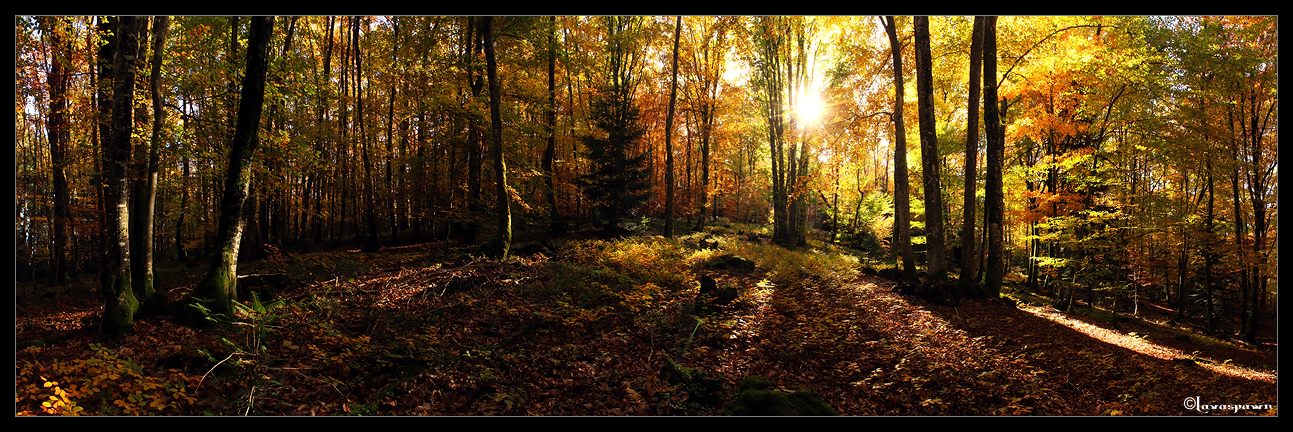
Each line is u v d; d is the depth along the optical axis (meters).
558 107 25.61
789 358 7.26
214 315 7.36
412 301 8.91
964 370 7.01
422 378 5.95
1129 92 15.02
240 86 12.09
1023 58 15.09
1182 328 16.03
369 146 19.73
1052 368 7.46
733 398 5.50
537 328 7.85
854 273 14.83
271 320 7.56
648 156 33.25
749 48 25.42
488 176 20.83
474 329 7.79
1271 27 13.52
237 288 8.69
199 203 22.25
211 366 5.73
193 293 7.70
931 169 13.03
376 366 6.10
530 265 11.89
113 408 4.72
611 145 23.05
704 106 26.84
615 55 26.83
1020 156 20.05
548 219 26.69
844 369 7.02
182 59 12.06
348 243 21.88
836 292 11.96
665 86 30.14
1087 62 14.34
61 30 9.27
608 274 11.14
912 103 17.64
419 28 18.48
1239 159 14.30
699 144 34.22
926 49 13.09
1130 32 15.07
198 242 25.14
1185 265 18.47
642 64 30.16
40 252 20.28
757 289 11.26
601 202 22.98
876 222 29.08
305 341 6.91
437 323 7.86
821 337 8.22
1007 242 26.25
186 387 5.36
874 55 17.72
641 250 14.41
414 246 18.67
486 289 9.69
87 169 15.91
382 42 20.23
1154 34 14.75
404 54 17.52
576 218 28.36
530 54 20.44
